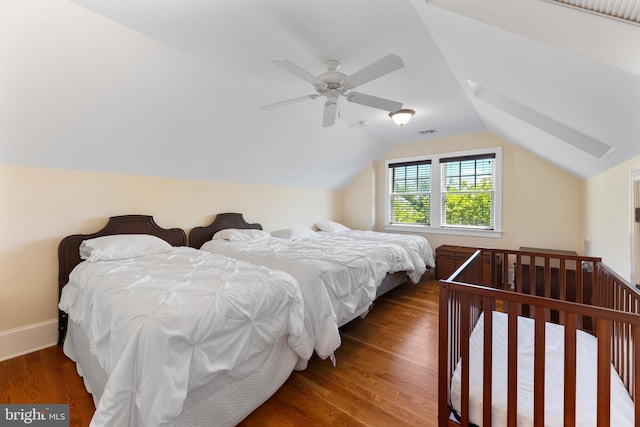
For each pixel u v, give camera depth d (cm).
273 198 441
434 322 280
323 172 479
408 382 188
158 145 277
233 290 154
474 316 196
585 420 111
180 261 227
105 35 179
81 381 187
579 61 105
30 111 199
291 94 279
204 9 160
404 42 194
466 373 129
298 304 179
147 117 247
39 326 233
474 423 129
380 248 315
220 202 371
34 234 231
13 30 160
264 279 175
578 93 137
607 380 101
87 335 164
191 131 282
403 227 501
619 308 163
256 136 332
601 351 102
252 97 275
